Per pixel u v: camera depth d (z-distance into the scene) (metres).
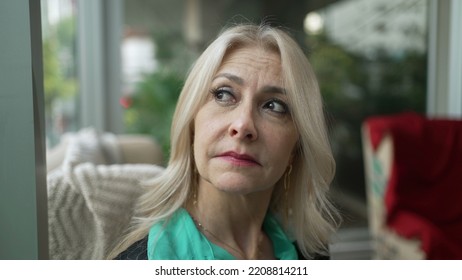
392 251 1.92
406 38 2.87
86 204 0.92
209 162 0.67
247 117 0.65
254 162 0.66
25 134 0.58
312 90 0.71
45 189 0.65
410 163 2.00
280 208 0.87
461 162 2.07
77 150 1.35
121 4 2.87
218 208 0.74
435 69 2.67
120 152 1.96
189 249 0.71
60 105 2.52
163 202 0.75
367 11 2.93
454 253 1.67
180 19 3.24
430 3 2.70
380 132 2.09
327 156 0.75
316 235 0.86
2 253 0.59
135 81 3.18
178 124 0.73
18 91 0.57
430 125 2.11
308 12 2.97
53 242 0.89
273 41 0.69
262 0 3.13
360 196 3.15
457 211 2.01
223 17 3.22
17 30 0.57
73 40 2.76
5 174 0.58
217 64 0.68
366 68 2.99
